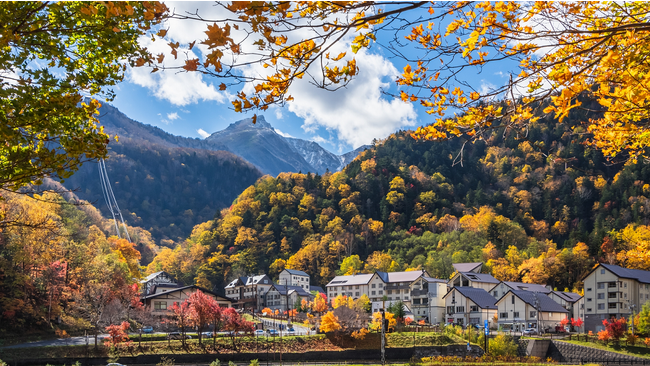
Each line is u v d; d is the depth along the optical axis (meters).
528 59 7.92
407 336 64.31
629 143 10.11
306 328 83.19
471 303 87.94
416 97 8.08
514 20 7.62
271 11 6.32
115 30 9.44
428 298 101.81
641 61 7.22
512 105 7.63
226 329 71.31
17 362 48.56
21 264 64.50
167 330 73.81
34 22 9.49
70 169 11.37
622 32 6.46
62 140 10.98
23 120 10.02
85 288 69.38
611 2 7.82
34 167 10.62
